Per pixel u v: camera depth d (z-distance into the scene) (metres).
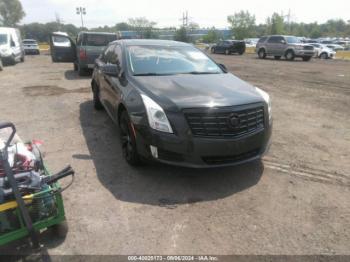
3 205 2.35
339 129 5.89
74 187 3.59
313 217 3.12
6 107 7.33
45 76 12.64
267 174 3.99
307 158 4.51
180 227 2.92
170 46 5.43
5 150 2.31
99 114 6.70
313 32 94.38
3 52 16.69
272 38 24.58
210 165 3.47
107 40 12.62
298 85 11.06
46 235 2.79
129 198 3.39
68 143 4.96
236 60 23.67
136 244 2.69
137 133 3.65
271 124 3.92
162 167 4.11
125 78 4.38
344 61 24.00
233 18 73.88
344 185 3.75
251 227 2.95
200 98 3.53
